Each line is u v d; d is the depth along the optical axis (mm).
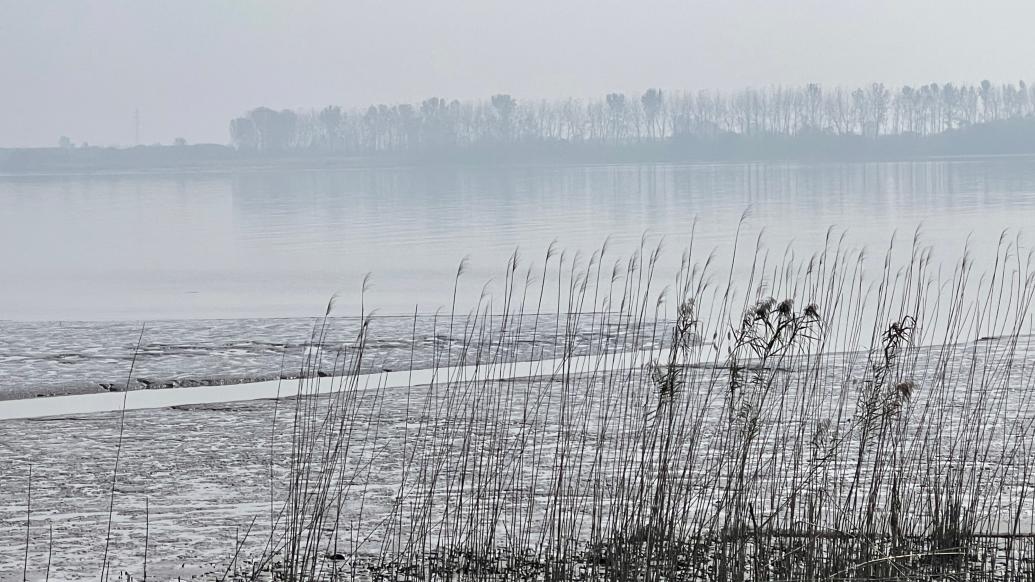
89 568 12273
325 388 23453
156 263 57969
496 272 48094
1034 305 31531
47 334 32344
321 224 85500
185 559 12484
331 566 11836
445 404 20281
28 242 73688
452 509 13367
